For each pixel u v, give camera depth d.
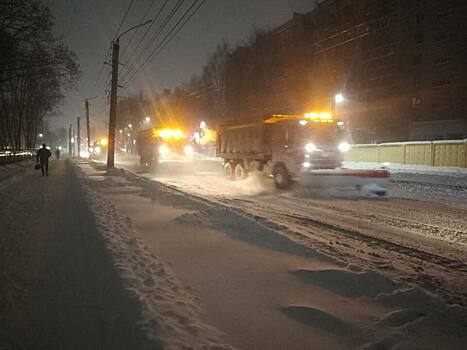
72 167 33.81
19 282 5.17
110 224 8.02
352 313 3.97
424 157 27.45
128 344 3.32
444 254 6.66
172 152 29.39
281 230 7.57
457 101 46.03
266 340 3.44
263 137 16.89
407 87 50.06
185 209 10.06
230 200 13.09
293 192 15.24
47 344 3.62
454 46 45.97
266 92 54.50
